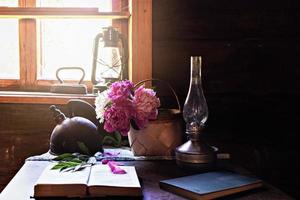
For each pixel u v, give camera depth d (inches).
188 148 47.1
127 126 49.9
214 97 63.2
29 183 40.4
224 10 62.7
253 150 63.6
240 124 63.5
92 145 52.2
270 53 63.3
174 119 53.4
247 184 39.0
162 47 62.6
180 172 46.1
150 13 61.8
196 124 48.6
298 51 63.4
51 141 53.1
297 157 64.0
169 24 62.4
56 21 71.7
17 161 63.9
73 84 65.7
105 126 50.3
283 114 63.8
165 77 62.9
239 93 63.4
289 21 63.2
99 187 36.4
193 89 50.5
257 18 62.9
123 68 64.9
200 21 62.6
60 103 62.6
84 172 41.3
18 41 70.2
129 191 36.6
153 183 41.6
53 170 42.0
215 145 63.3
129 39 66.1
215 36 62.9
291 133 64.0
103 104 50.6
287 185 63.9
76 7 65.7
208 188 37.3
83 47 72.1
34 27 69.5
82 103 58.6
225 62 63.1
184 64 62.9
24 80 70.2
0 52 71.3
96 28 71.7
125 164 49.4
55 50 71.9
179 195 37.6
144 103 50.3
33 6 69.9
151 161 51.3
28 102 62.7
